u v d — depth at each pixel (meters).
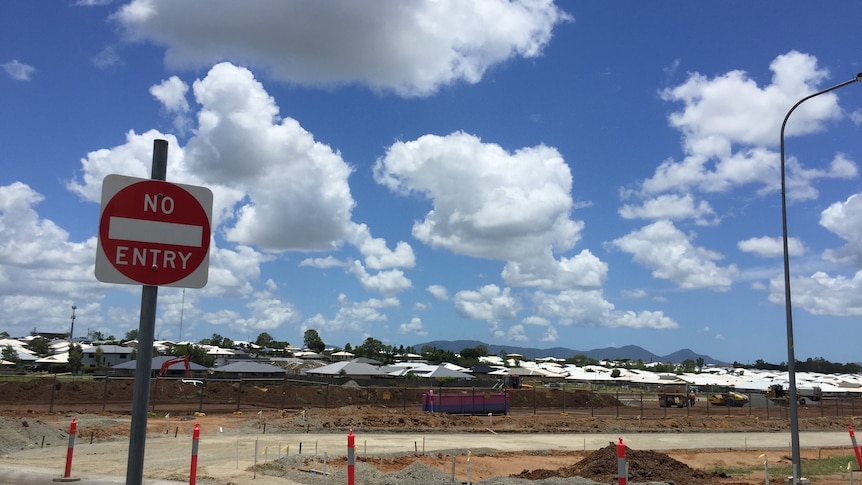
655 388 114.19
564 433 42.50
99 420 36.56
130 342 125.00
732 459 33.12
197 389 60.69
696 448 36.84
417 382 85.62
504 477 19.53
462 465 27.17
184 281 4.86
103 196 4.72
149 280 4.74
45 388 54.16
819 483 21.45
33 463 20.77
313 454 26.03
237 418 42.06
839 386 100.94
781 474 25.38
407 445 32.12
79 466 20.08
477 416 49.22
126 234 4.73
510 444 35.38
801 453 36.19
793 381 19.58
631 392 99.81
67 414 40.06
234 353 130.38
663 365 190.75
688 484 21.89
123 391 57.41
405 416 42.94
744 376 120.19
